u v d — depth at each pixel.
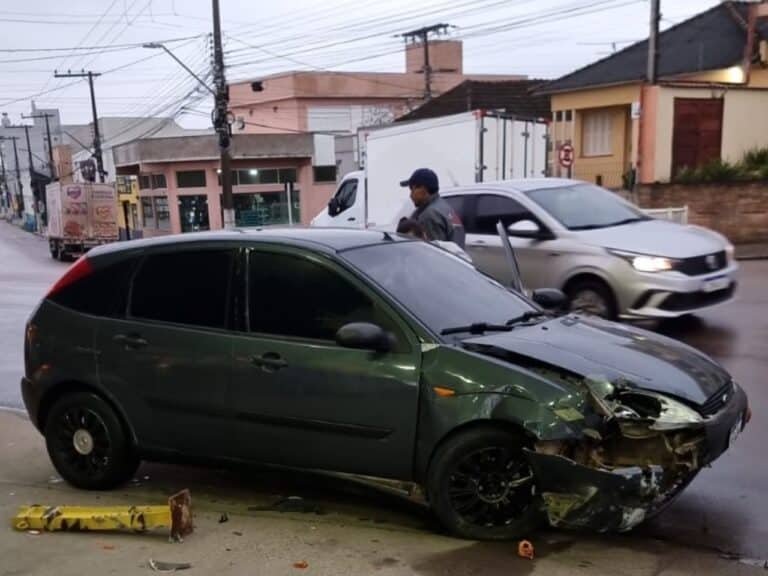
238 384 4.60
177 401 4.81
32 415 5.39
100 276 5.20
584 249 8.89
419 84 59.78
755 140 22.09
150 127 62.56
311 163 44.66
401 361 4.21
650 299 8.48
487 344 4.25
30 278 22.69
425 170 6.82
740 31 26.12
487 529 4.10
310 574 3.81
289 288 4.61
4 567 4.01
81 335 5.12
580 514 3.79
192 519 4.50
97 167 54.41
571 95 28.28
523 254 9.35
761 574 3.77
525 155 16.86
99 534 4.39
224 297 4.76
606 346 4.43
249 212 43.81
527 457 3.86
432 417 4.11
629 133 26.81
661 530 4.30
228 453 4.74
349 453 4.36
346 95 56.44
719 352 8.14
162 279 4.99
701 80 24.73
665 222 9.94
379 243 4.93
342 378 4.31
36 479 5.58
